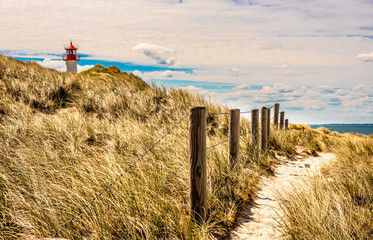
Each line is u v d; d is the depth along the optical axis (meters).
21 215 2.95
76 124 6.37
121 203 3.03
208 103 8.69
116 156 4.77
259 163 5.32
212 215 3.22
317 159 6.63
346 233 2.41
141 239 2.67
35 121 6.31
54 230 2.68
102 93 9.42
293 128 12.81
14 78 9.54
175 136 5.94
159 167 4.25
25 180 3.67
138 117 7.72
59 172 3.88
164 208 3.12
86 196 3.24
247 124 7.82
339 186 3.78
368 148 6.12
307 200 3.12
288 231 2.67
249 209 3.54
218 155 4.73
